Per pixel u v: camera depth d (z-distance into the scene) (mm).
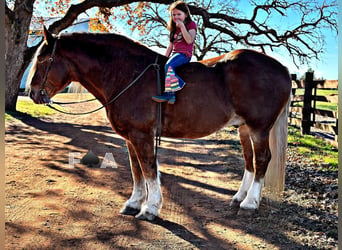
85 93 4613
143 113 3877
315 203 4477
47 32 4039
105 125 13180
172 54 4082
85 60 4094
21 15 13852
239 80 3965
